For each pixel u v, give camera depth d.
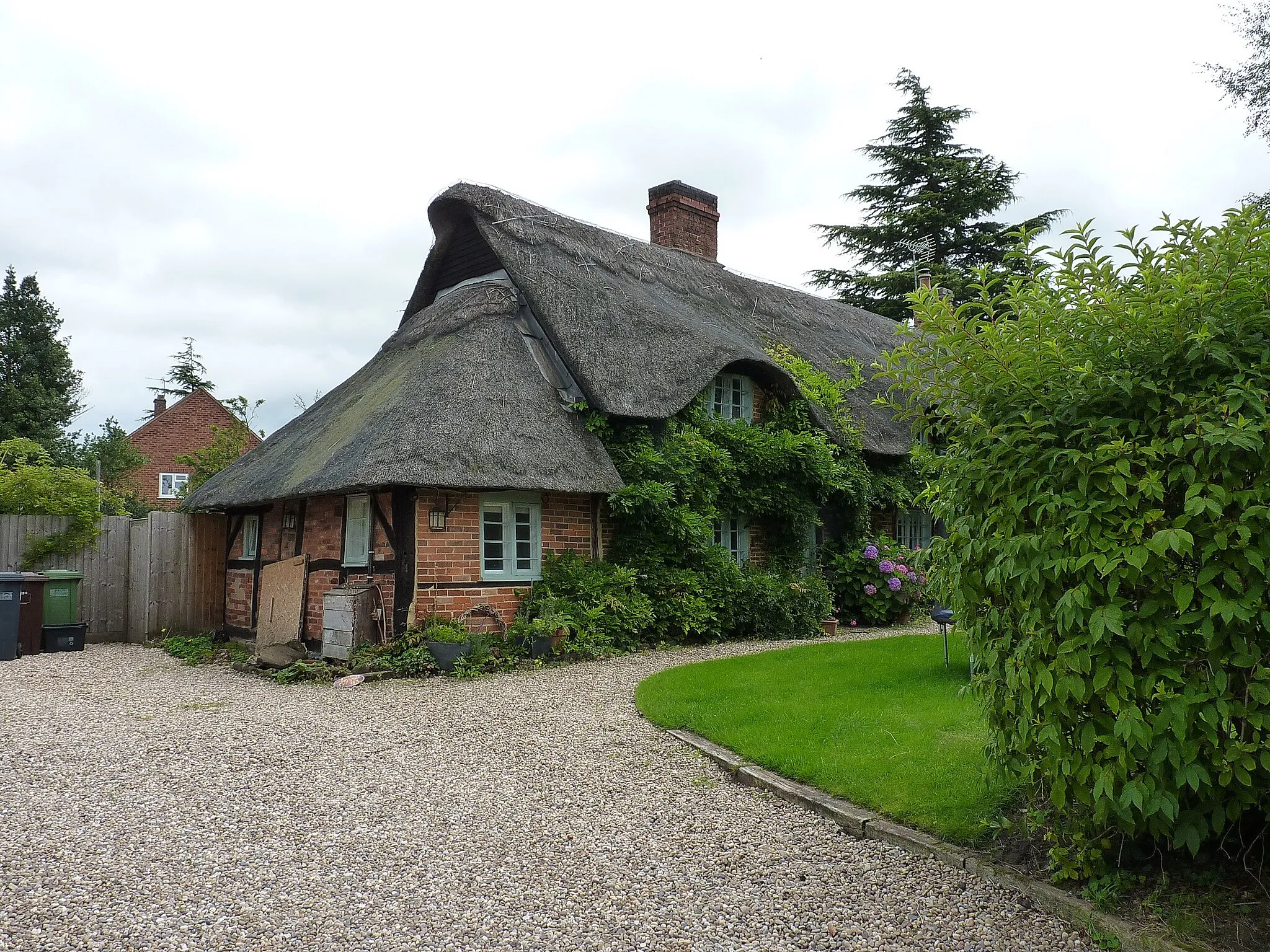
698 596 10.82
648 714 6.51
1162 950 2.81
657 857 3.89
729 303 15.91
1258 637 2.85
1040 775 3.47
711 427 11.95
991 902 3.32
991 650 3.57
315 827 4.30
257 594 11.96
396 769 5.31
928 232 30.42
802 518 12.65
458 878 3.68
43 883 3.60
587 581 10.09
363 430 9.91
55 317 28.73
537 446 9.93
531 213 13.71
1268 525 2.76
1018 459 3.31
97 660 10.68
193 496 13.29
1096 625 2.90
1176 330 2.96
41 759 5.52
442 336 11.86
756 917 3.29
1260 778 2.96
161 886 3.57
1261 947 2.77
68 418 27.41
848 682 7.21
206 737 6.10
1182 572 2.92
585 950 3.06
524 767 5.33
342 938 3.14
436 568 9.32
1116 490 2.93
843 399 14.34
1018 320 3.45
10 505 12.38
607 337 11.62
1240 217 3.02
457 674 8.45
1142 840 3.38
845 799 4.48
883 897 3.42
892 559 13.43
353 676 8.30
